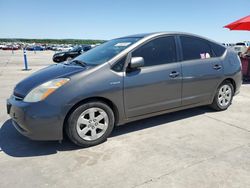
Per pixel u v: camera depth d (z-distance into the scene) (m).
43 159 3.13
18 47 61.84
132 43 3.77
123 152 3.28
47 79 3.29
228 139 3.66
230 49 5.11
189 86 4.25
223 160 3.04
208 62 4.49
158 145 3.47
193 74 4.26
